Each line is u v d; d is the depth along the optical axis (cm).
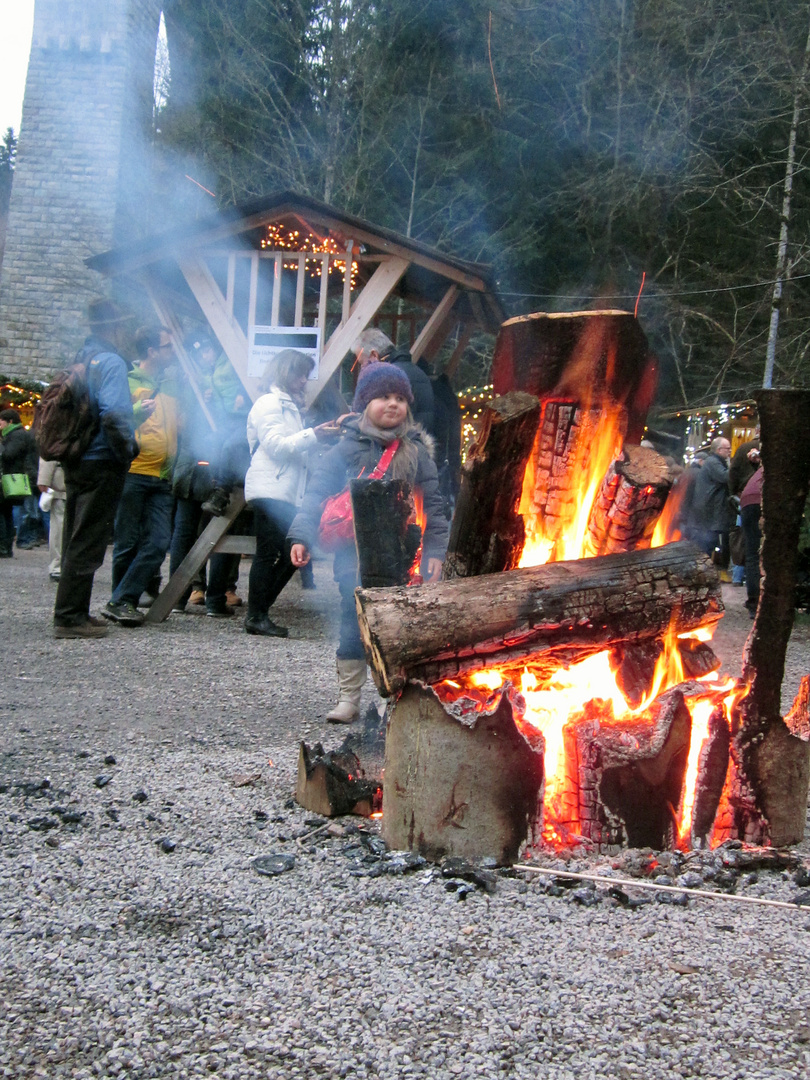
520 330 340
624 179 2434
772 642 318
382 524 367
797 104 2323
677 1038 207
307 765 356
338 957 239
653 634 324
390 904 270
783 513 312
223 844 318
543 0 2542
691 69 2492
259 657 697
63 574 738
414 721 302
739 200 2459
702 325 2411
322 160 2667
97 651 693
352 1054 199
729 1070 196
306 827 334
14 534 1587
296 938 249
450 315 1174
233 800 365
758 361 2336
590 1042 204
